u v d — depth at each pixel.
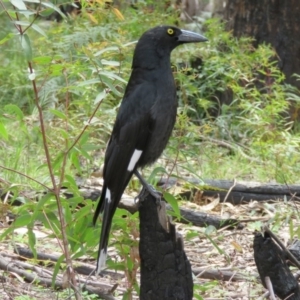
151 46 9.36
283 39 18.36
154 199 7.80
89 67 8.05
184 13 20.73
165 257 7.80
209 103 16.38
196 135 14.01
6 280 9.87
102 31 15.74
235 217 12.57
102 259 8.11
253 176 14.65
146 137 9.26
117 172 9.12
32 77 7.58
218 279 10.38
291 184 13.74
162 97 9.30
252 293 9.99
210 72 16.94
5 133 8.65
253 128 15.91
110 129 13.20
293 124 17.47
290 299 8.71
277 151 14.80
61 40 16.09
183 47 17.38
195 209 12.93
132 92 9.31
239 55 17.06
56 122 13.74
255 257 8.76
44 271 10.16
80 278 9.99
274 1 18.36
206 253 11.46
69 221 8.39
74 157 8.45
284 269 8.70
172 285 7.83
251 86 17.95
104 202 8.66
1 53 18.89
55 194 8.16
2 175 13.16
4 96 18.05
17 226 8.31
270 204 13.21
